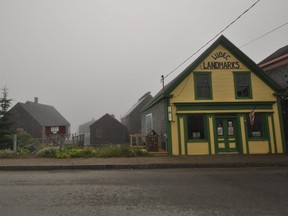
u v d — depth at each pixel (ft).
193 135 53.83
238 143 54.54
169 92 53.78
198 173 34.76
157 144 54.85
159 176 32.37
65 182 28.40
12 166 38.60
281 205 20.07
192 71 55.06
